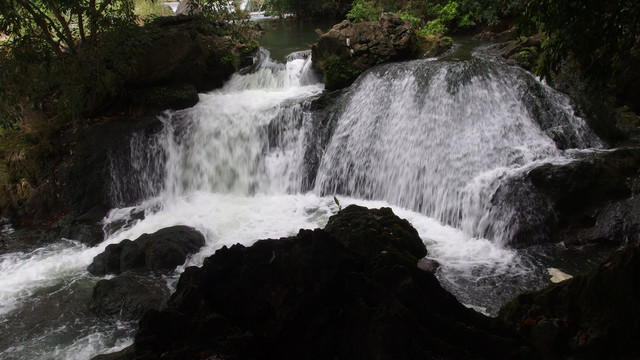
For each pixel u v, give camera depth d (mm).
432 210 9547
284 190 11148
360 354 3500
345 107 11188
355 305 3641
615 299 3717
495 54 11852
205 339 3670
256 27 19016
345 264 3863
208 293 3980
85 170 10781
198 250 8555
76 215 10508
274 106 11445
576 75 10359
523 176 8336
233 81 13438
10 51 10477
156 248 8102
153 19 12914
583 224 8086
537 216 8117
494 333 3844
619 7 4617
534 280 7082
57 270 8531
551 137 9336
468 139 9586
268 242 4230
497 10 15594
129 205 10875
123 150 10977
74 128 11117
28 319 7062
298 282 3811
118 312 7012
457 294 6805
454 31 16359
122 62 10523
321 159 11023
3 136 11383
